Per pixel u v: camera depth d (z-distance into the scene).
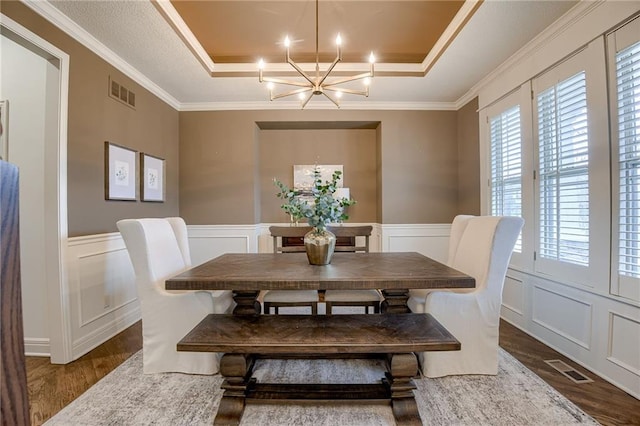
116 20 2.24
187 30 2.56
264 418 1.58
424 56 3.14
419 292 2.13
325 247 2.12
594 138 1.98
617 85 1.84
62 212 2.16
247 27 2.63
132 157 2.96
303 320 1.78
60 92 2.16
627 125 1.79
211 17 2.50
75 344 2.23
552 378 1.92
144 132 3.18
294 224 4.21
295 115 3.97
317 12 2.24
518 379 1.90
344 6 2.38
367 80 2.29
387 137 3.97
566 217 2.22
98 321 2.46
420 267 2.04
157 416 1.59
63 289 2.16
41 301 2.30
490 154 3.23
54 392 1.81
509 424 1.51
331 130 4.37
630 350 1.77
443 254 4.00
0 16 1.79
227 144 3.94
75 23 2.24
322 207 2.11
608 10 1.87
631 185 1.77
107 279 2.57
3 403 0.41
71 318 2.21
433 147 3.99
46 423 1.54
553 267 2.34
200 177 3.94
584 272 2.06
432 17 2.51
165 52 2.69
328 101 3.85
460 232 2.53
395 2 2.33
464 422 1.53
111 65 2.68
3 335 0.41
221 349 1.48
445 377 1.90
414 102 3.93
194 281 1.69
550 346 2.35
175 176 3.85
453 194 3.99
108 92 2.64
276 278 1.73
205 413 1.61
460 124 3.91
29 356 2.27
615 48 1.84
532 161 2.57
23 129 2.31
